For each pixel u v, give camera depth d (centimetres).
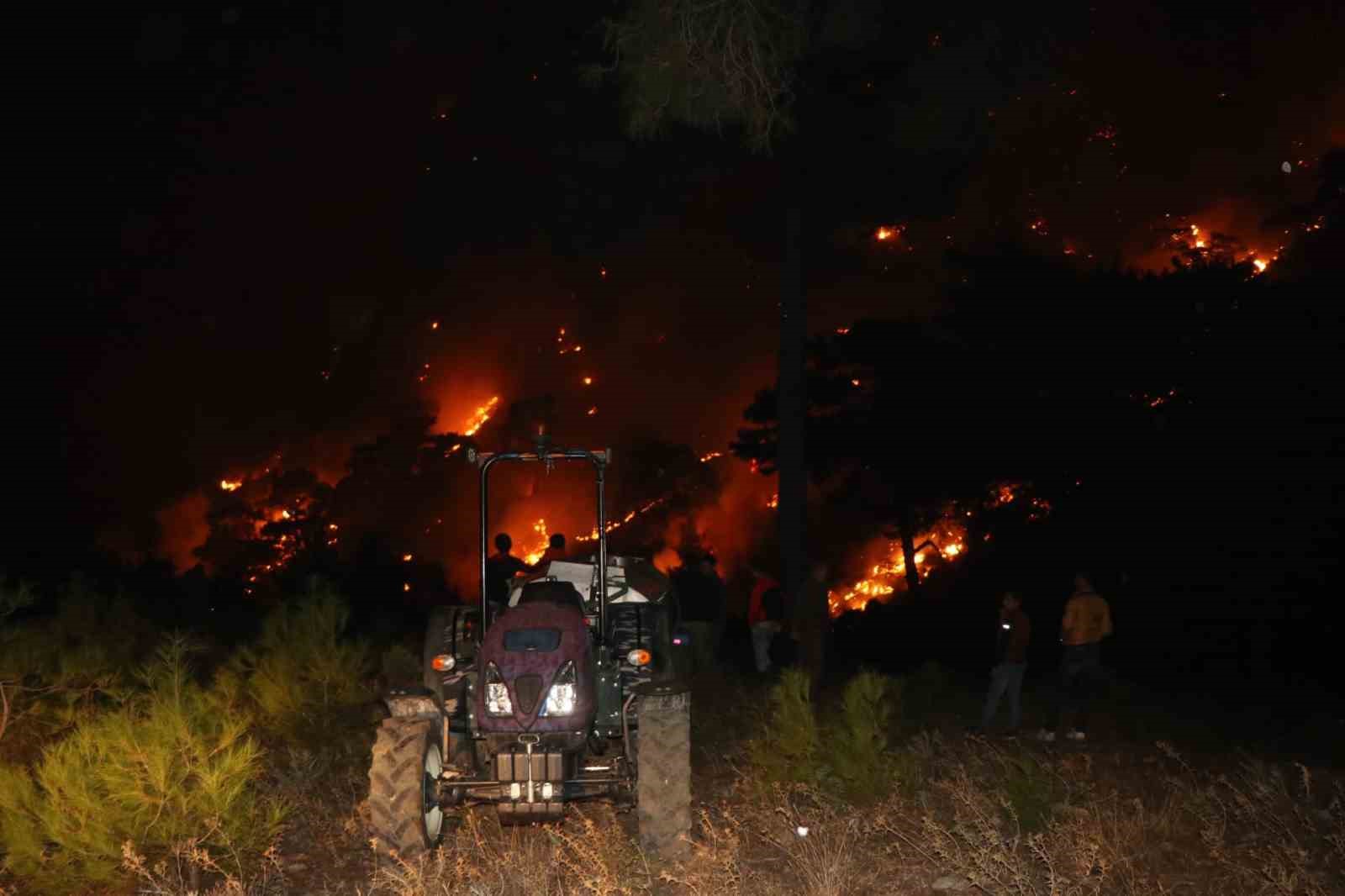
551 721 683
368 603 2447
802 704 877
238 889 620
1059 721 1225
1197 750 1171
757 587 1603
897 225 2427
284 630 1099
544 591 744
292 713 1019
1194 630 2483
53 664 995
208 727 764
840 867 683
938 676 1488
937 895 669
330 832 775
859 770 833
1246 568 2498
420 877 609
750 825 791
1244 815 797
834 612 5341
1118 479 2733
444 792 693
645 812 697
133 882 662
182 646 876
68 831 654
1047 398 2927
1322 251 2945
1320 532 2417
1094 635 1223
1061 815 747
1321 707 1625
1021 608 1271
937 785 881
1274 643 2353
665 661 794
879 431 3403
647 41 1149
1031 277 3045
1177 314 2795
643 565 868
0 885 664
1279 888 644
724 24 1138
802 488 2239
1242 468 2534
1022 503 3100
